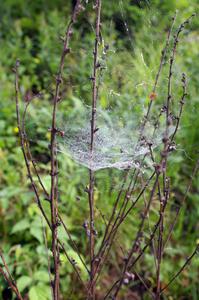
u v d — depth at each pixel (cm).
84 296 271
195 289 284
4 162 332
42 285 245
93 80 174
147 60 322
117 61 305
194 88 336
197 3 368
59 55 507
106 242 182
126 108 312
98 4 168
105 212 278
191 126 335
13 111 404
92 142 181
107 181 244
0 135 380
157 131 250
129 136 266
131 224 298
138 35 427
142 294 281
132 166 203
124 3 357
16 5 695
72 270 271
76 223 300
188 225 329
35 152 352
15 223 299
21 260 271
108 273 296
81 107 343
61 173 304
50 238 276
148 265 291
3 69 491
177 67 293
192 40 418
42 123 364
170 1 349
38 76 500
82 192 302
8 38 580
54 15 594
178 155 330
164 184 181
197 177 339
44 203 248
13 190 297
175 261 301
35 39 608
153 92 192
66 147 243
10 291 264
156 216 304
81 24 514
